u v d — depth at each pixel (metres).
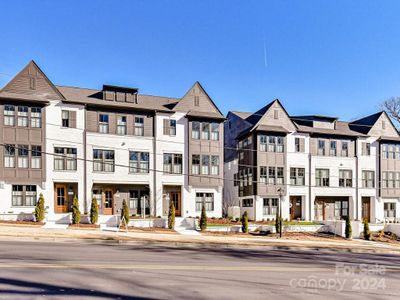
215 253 17.36
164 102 34.12
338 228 31.81
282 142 36.56
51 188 28.64
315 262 15.59
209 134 33.62
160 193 31.66
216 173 33.53
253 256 16.92
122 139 31.02
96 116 30.50
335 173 38.53
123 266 11.53
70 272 10.12
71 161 29.48
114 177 30.55
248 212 36.56
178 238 22.92
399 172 41.09
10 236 18.92
